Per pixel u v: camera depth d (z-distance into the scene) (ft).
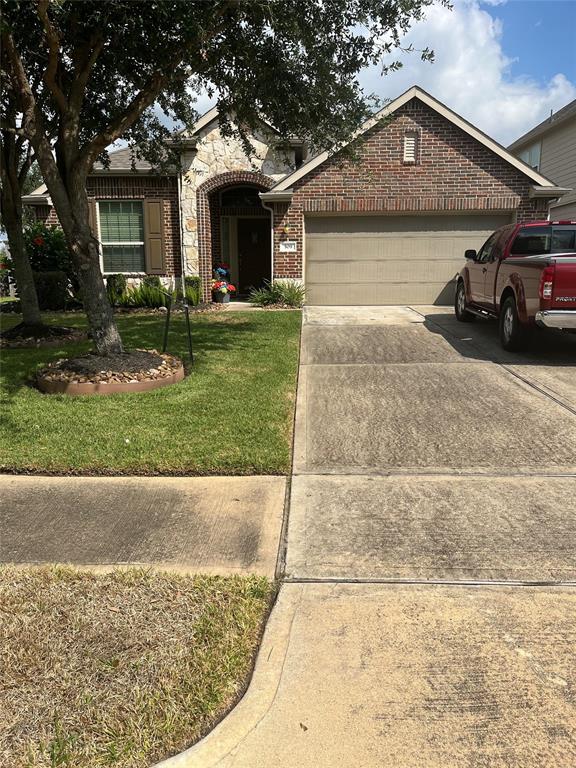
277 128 29.68
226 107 28.94
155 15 21.39
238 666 9.03
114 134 22.97
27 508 14.34
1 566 11.77
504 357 29.78
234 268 62.03
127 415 20.33
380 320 41.50
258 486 15.65
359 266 49.78
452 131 46.88
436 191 47.52
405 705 8.39
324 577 11.52
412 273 49.75
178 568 11.76
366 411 21.65
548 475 16.12
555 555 12.20
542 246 32.04
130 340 32.99
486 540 12.81
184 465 16.49
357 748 7.72
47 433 18.74
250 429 19.12
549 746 7.72
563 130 68.23
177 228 53.21
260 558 12.17
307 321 41.16
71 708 8.19
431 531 13.23
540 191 46.39
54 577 11.28
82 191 23.71
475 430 19.57
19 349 32.17
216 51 25.11
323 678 8.90
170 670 8.90
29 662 9.02
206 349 30.86
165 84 23.18
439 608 10.54
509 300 30.37
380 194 47.70
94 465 16.49
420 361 29.04
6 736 7.73
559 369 27.17
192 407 21.18
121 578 11.25
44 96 27.53
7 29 18.03
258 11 22.58
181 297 51.03
